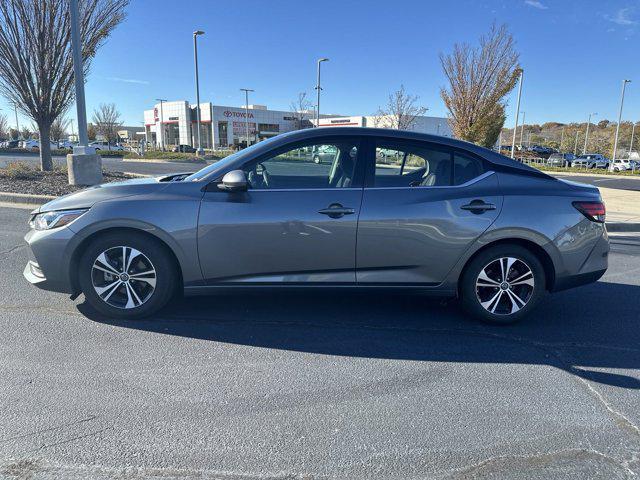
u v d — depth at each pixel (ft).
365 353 11.67
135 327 12.71
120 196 12.50
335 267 12.67
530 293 13.32
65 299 14.61
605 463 7.80
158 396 9.47
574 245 13.10
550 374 10.83
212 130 207.51
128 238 12.46
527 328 13.57
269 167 12.87
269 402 9.37
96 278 12.75
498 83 65.21
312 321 13.55
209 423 8.62
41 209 12.89
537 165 138.82
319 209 12.35
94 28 43.47
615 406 9.53
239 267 12.54
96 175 40.27
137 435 8.21
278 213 12.31
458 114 68.64
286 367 10.84
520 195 12.94
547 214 12.89
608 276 19.51
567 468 7.66
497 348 12.16
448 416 9.05
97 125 223.10
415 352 11.80
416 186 12.87
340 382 10.23
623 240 27.48
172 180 14.10
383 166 12.87
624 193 55.01
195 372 10.47
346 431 8.50
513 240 13.14
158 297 12.79
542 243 12.92
